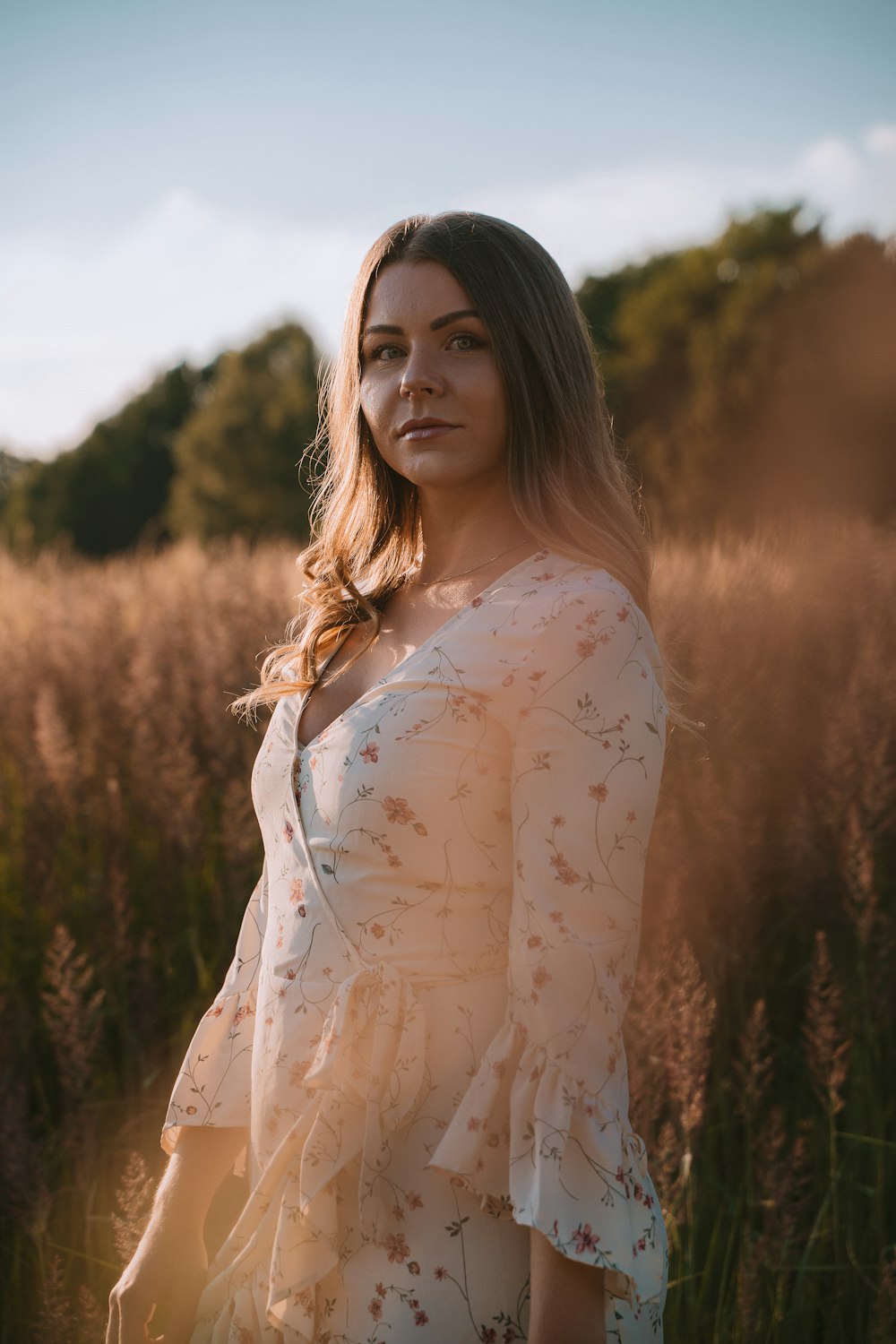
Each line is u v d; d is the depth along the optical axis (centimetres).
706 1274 216
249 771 364
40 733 359
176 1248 136
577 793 110
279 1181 121
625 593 118
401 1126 116
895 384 1688
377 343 132
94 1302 185
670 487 1748
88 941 324
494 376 128
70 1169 245
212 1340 123
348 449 151
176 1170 140
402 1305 112
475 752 115
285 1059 122
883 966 263
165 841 330
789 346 1786
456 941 117
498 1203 111
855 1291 221
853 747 317
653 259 2991
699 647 374
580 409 131
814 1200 247
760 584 434
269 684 152
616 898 109
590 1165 106
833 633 407
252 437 3375
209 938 335
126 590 594
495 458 132
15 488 4528
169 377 4688
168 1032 303
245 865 323
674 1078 214
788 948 320
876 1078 267
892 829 296
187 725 385
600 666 112
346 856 119
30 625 513
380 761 117
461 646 118
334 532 154
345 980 119
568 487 129
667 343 2170
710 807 300
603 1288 107
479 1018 117
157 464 4606
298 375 3516
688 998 225
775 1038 281
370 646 138
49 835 346
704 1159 244
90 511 4497
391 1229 115
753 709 358
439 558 140
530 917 109
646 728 113
